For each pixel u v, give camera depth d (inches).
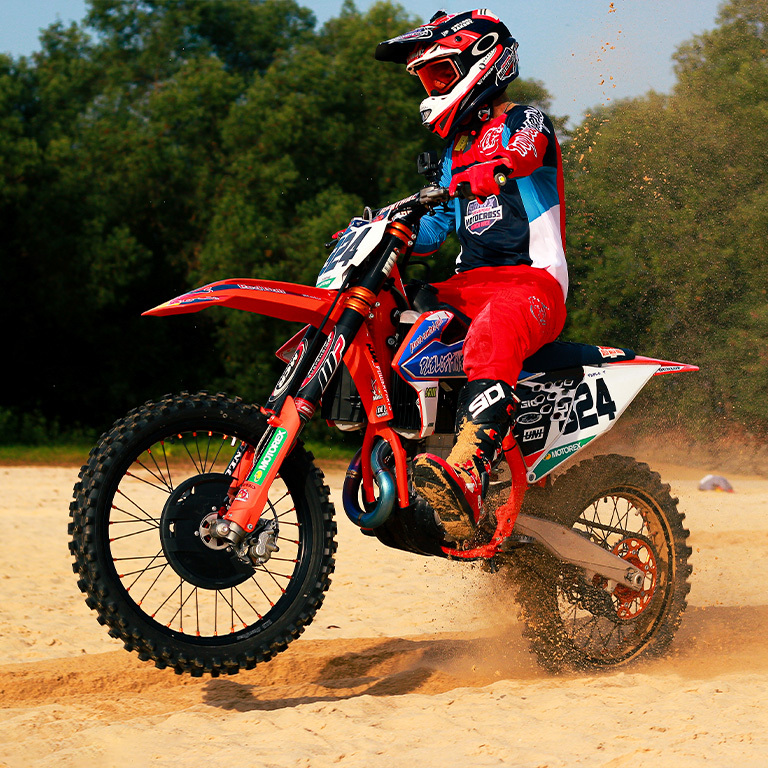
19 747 143.9
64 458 898.7
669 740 134.4
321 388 166.7
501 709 157.8
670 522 211.8
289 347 183.9
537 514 200.7
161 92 1146.7
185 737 147.5
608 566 198.5
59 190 1059.9
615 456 209.9
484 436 164.2
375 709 161.6
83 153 1086.4
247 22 1304.1
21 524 447.5
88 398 1181.7
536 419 185.2
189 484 166.7
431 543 173.0
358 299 169.2
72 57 1211.9
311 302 169.3
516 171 170.4
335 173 1123.9
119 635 162.4
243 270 1031.6
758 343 504.1
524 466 178.7
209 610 273.1
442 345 173.8
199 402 168.6
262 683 198.7
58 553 374.0
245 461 169.3
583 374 190.4
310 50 1131.3
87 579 160.6
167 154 1074.1
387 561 363.9
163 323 1176.8
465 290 180.2
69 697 180.2
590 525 207.2
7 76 1112.8
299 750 137.0
